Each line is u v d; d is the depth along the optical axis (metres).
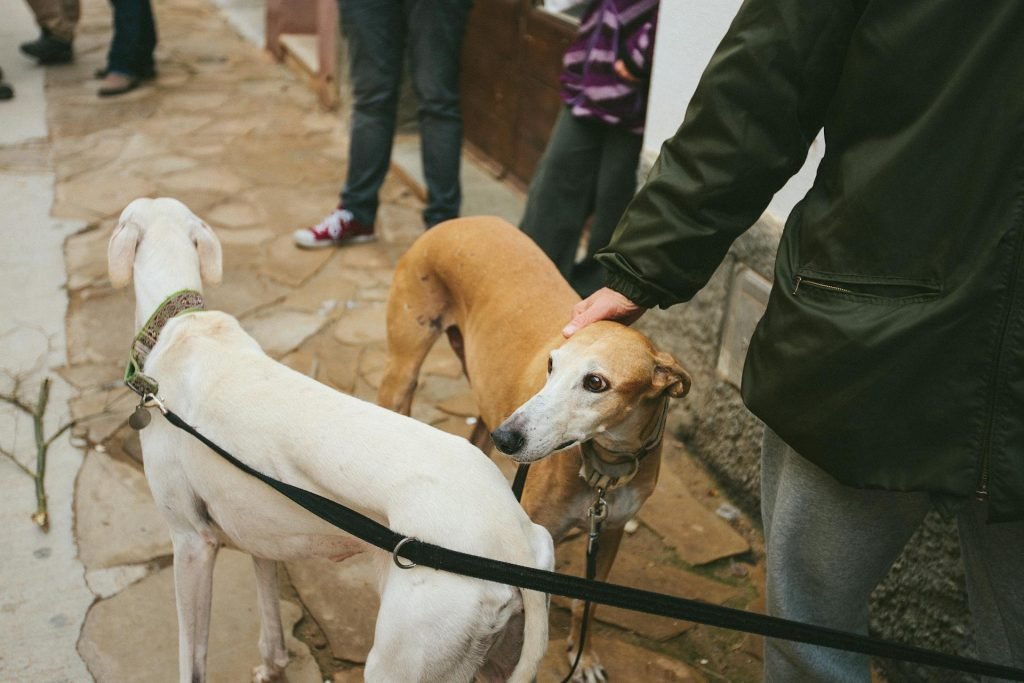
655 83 3.37
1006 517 1.59
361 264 4.65
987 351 1.54
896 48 1.56
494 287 2.65
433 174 4.72
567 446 2.02
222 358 2.09
